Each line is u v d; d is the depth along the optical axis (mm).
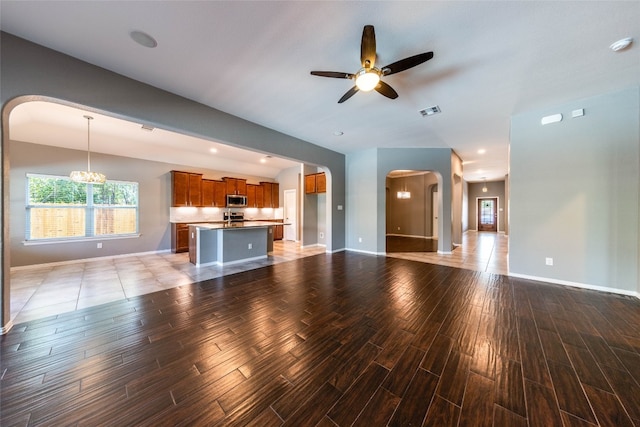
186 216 6711
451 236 5895
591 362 1723
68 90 2293
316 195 7426
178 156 6234
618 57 2291
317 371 1654
